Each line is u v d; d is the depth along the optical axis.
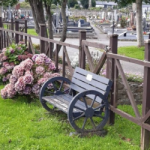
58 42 5.65
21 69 5.41
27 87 5.27
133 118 3.64
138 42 12.77
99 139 3.84
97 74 4.50
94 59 6.48
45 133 3.99
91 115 3.92
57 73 5.54
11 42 8.59
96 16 42.25
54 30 20.22
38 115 4.67
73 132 3.96
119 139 3.87
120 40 17.61
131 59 3.56
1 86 6.54
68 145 3.66
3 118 4.52
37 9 8.55
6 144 3.71
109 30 22.09
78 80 4.63
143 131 3.50
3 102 5.34
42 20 8.85
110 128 4.14
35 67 5.53
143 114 3.47
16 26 9.85
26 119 4.50
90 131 3.95
